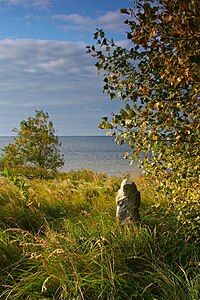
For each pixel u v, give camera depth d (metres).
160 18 3.42
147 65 4.21
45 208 7.62
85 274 3.99
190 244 4.89
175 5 3.23
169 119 3.82
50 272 3.98
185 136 3.83
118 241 4.72
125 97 4.36
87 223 5.62
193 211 4.95
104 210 6.98
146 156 4.71
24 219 6.70
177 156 4.51
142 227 5.50
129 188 5.83
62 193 9.05
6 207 7.12
